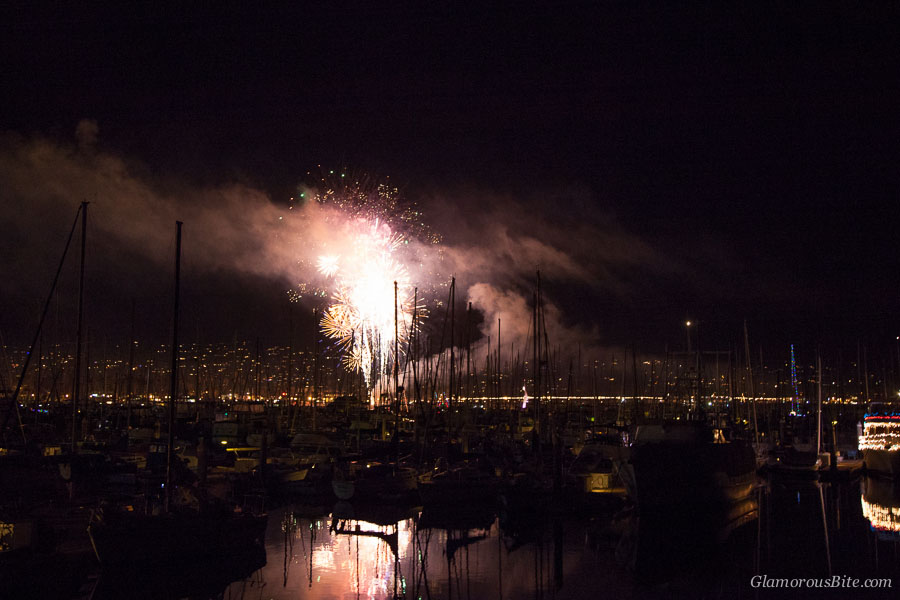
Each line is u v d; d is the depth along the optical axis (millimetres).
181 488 37562
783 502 57469
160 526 33250
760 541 43156
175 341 38531
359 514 50906
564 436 85562
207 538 34719
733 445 55250
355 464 59438
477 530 45781
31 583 29109
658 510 48062
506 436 86500
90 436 72000
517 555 39344
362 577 34812
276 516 50094
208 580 34156
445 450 68938
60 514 36875
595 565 37406
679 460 49625
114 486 48531
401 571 35938
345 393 118750
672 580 34812
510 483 51500
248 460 60125
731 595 32562
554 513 48719
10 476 42500
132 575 32312
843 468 71312
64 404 85562
